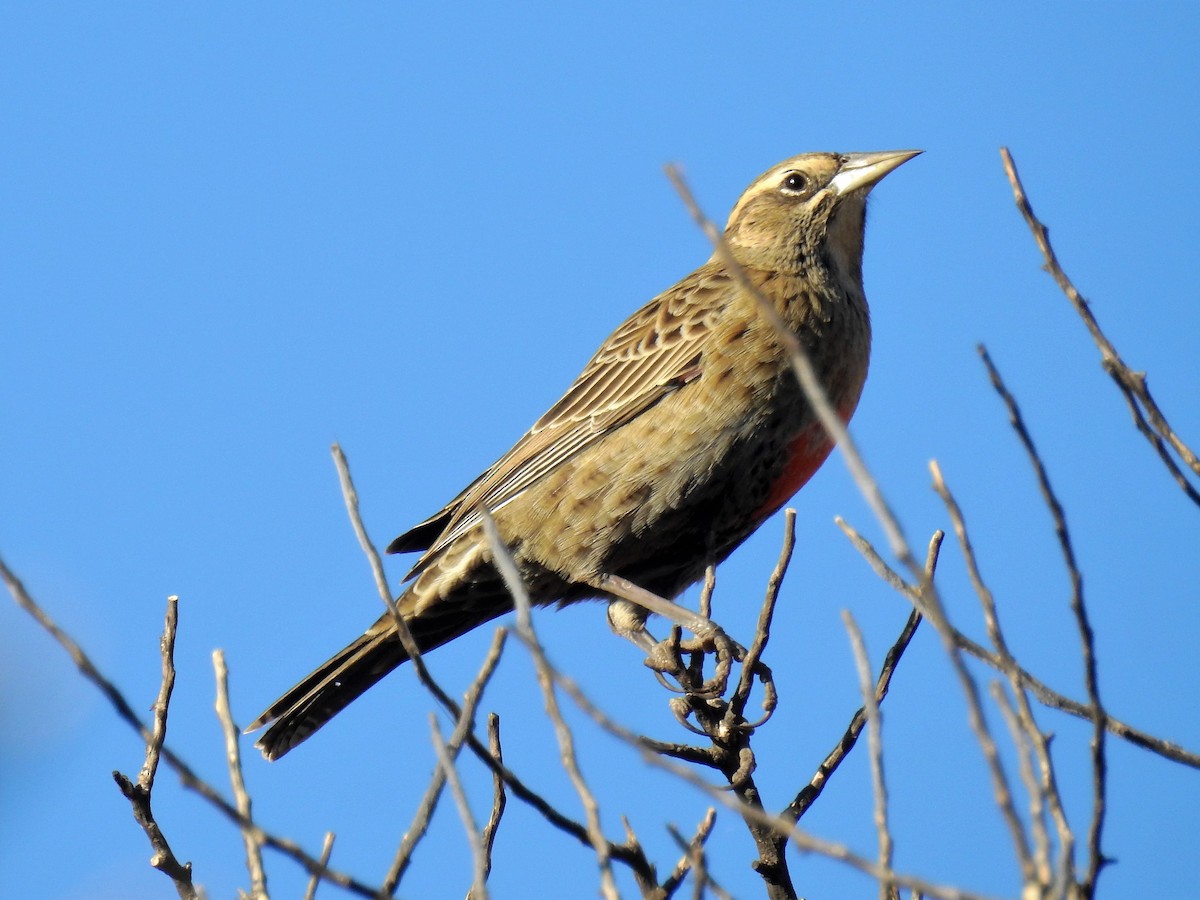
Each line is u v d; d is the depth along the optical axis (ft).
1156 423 20.53
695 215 16.99
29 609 17.89
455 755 19.39
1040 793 17.03
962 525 19.67
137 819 22.27
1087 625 18.54
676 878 22.29
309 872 18.88
